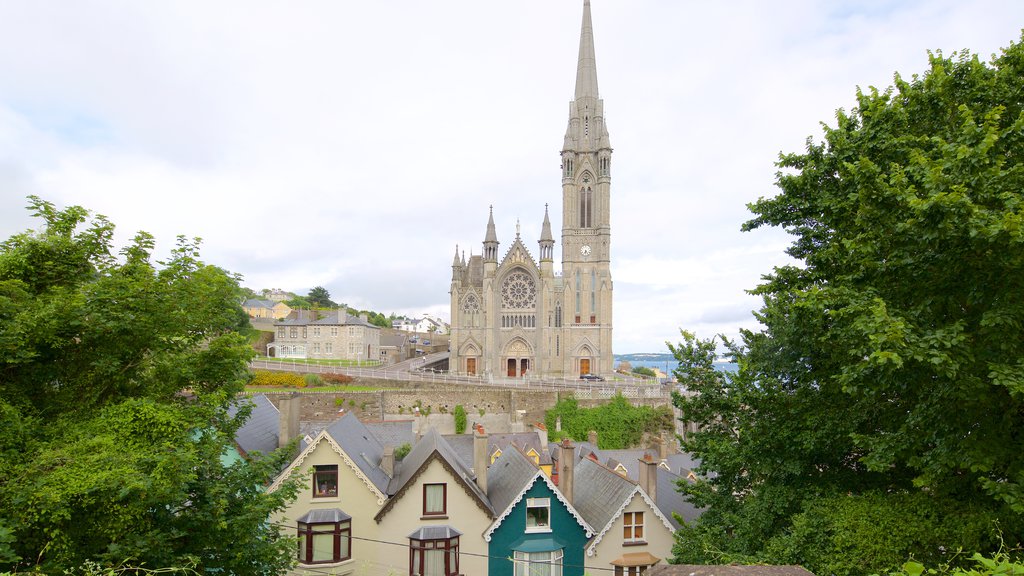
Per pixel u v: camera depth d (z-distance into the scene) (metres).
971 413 13.67
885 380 13.85
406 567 26.50
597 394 70.00
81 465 12.62
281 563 17.77
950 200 11.64
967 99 16.28
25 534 12.16
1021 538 14.14
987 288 12.85
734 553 18.80
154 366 18.30
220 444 17.58
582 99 104.06
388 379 72.69
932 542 14.71
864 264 14.64
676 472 47.19
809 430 18.31
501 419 69.25
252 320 132.00
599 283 99.25
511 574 26.95
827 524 16.67
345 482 26.83
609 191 101.12
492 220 100.88
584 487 33.69
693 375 22.70
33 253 16.53
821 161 18.70
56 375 16.09
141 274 17.08
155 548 13.66
